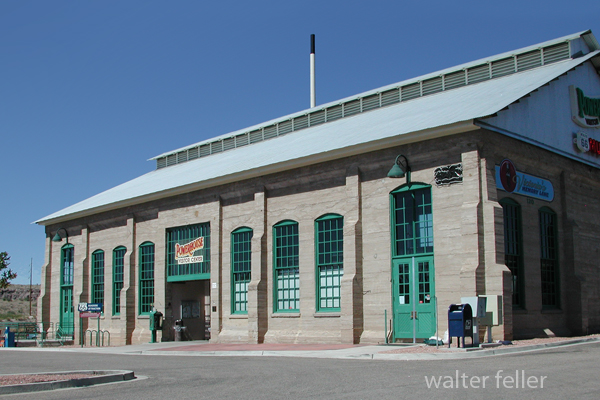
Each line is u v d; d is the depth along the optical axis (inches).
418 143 906.7
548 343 767.7
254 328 1082.1
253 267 1104.8
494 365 551.8
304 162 1030.4
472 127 832.9
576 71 1073.5
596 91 1127.0
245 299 1153.4
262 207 1113.4
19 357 934.4
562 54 1069.8
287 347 938.7
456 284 845.8
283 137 1441.9
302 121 1438.2
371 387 449.4
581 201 1058.7
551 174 999.6
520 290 908.0
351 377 511.2
